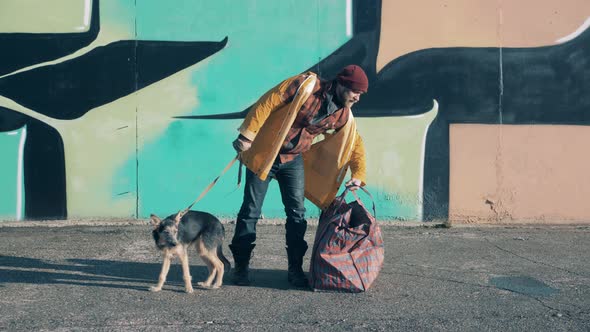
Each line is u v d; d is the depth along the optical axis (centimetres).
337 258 539
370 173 800
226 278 585
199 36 782
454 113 798
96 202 788
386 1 789
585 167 806
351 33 789
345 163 562
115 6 777
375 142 798
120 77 782
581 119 804
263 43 786
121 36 779
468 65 796
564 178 806
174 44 782
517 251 685
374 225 546
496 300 530
